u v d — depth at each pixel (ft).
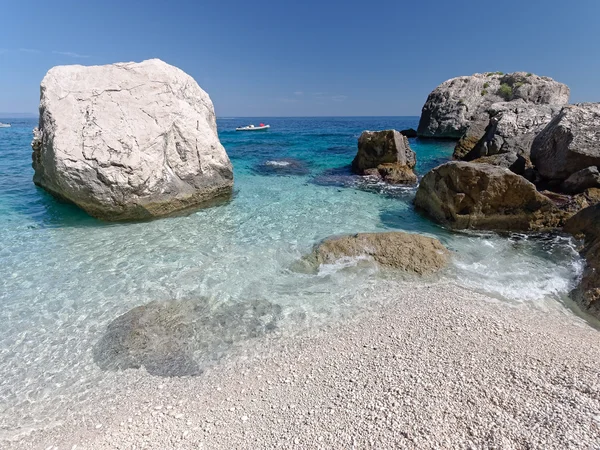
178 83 46.65
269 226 38.81
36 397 17.22
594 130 45.01
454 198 36.94
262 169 72.08
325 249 30.83
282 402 15.98
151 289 26.22
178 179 43.27
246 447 13.62
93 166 36.42
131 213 39.52
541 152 50.83
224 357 19.67
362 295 25.27
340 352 19.33
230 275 28.30
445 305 23.26
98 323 22.48
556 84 117.91
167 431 14.90
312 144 122.31
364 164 67.92
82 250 32.50
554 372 16.21
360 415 14.55
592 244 29.22
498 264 29.60
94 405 16.71
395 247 30.35
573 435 12.48
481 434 12.94
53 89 39.29
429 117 136.26
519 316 22.07
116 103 40.22
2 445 14.73
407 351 18.71
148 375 18.53
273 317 23.09
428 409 14.40
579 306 23.47
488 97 126.93
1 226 37.47
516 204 35.50
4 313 23.29
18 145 109.81
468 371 16.60
